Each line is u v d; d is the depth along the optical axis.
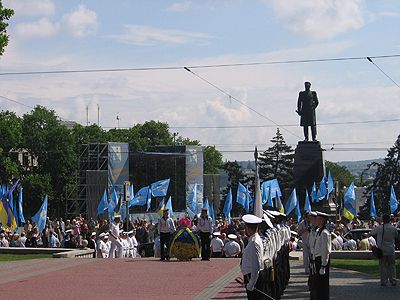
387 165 120.62
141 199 72.94
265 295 17.38
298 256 41.50
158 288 26.98
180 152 125.56
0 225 58.94
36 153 130.75
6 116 123.81
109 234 45.50
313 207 70.00
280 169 155.00
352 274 33.06
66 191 129.12
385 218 28.06
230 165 157.12
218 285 27.80
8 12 57.03
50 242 54.62
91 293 25.62
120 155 113.50
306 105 71.81
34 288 27.45
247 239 17.94
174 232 39.81
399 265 36.81
